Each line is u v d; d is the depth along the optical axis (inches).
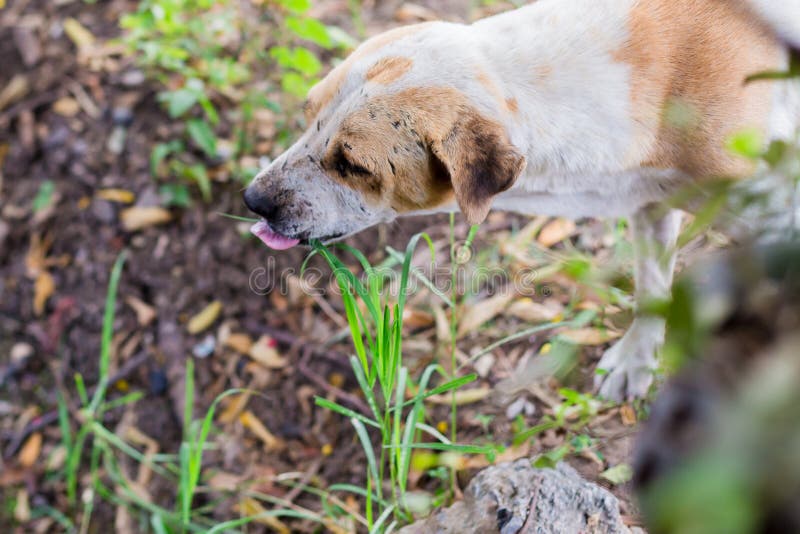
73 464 49.8
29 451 53.0
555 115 39.1
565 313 46.5
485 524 38.0
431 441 46.1
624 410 42.4
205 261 54.2
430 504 42.9
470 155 37.9
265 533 47.6
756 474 13.9
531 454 42.5
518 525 37.4
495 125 38.1
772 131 39.2
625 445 41.0
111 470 49.9
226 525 43.7
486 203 37.9
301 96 53.2
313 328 51.9
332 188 39.8
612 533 37.3
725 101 38.5
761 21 38.8
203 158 55.7
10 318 55.7
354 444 48.6
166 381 52.8
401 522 42.6
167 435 51.9
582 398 40.8
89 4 61.3
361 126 38.5
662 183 40.3
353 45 54.6
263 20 58.4
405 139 38.4
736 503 13.8
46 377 54.5
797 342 17.2
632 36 39.0
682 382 19.3
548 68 39.1
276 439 50.1
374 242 52.2
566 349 31.3
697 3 39.2
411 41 39.6
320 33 51.8
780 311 19.1
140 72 58.2
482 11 57.2
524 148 39.4
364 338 50.6
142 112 57.2
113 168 56.4
